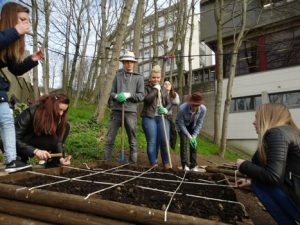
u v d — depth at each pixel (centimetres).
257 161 278
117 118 554
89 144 689
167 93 597
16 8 328
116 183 322
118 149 752
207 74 2638
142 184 337
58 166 418
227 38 1972
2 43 305
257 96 1848
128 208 210
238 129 1898
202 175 426
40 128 399
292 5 1730
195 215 236
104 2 1806
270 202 262
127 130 556
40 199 232
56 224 227
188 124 625
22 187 245
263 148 262
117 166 457
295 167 253
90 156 650
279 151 248
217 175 418
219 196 307
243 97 1897
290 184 253
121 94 530
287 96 1750
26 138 406
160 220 202
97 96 2352
